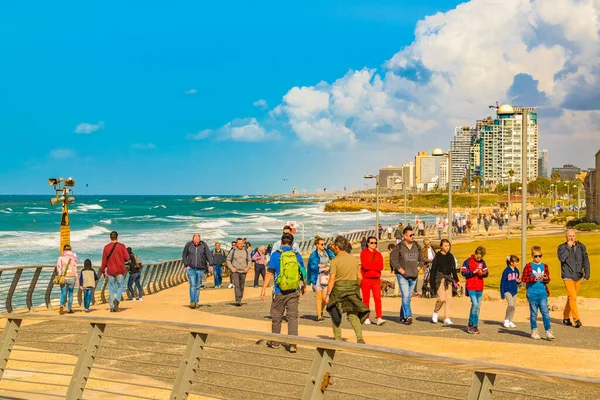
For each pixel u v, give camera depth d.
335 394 8.18
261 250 28.77
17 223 107.31
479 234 67.38
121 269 17.59
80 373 6.44
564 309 16.22
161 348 11.91
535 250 13.01
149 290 25.94
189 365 5.65
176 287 29.33
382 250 52.22
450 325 14.96
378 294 14.95
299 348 11.89
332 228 101.00
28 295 17.33
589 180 87.06
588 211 89.00
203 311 17.80
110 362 10.62
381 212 198.50
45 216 135.12
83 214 151.88
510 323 14.48
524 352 11.38
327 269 15.88
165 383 9.02
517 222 104.38
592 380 3.44
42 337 13.14
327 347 4.67
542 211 122.12
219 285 29.34
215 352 11.41
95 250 57.78
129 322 6.14
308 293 24.97
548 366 10.11
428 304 20.08
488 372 3.86
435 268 15.14
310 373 4.78
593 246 39.22
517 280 14.48
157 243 67.44
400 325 14.98
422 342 12.42
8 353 7.31
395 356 4.27
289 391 8.46
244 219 131.88
